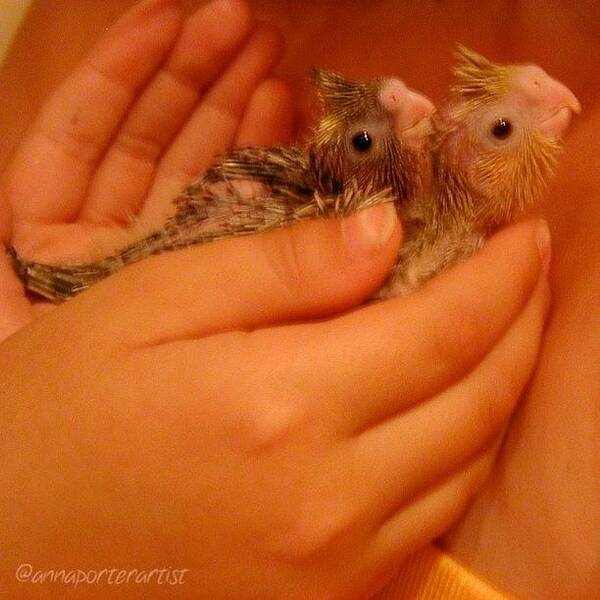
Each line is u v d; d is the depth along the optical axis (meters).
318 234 0.28
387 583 0.30
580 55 0.33
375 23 0.39
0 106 0.47
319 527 0.27
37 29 0.46
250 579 0.27
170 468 0.27
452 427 0.28
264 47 0.39
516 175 0.29
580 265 0.30
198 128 0.41
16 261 0.36
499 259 0.28
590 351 0.28
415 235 0.29
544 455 0.29
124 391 0.27
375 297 0.29
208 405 0.27
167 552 0.27
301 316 0.28
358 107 0.30
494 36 0.35
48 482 0.27
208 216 0.31
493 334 0.28
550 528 0.28
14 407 0.28
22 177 0.40
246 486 0.27
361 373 0.27
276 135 0.40
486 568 0.29
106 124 0.40
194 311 0.28
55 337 0.28
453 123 0.29
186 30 0.38
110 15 0.44
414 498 0.28
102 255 0.35
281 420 0.27
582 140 0.31
